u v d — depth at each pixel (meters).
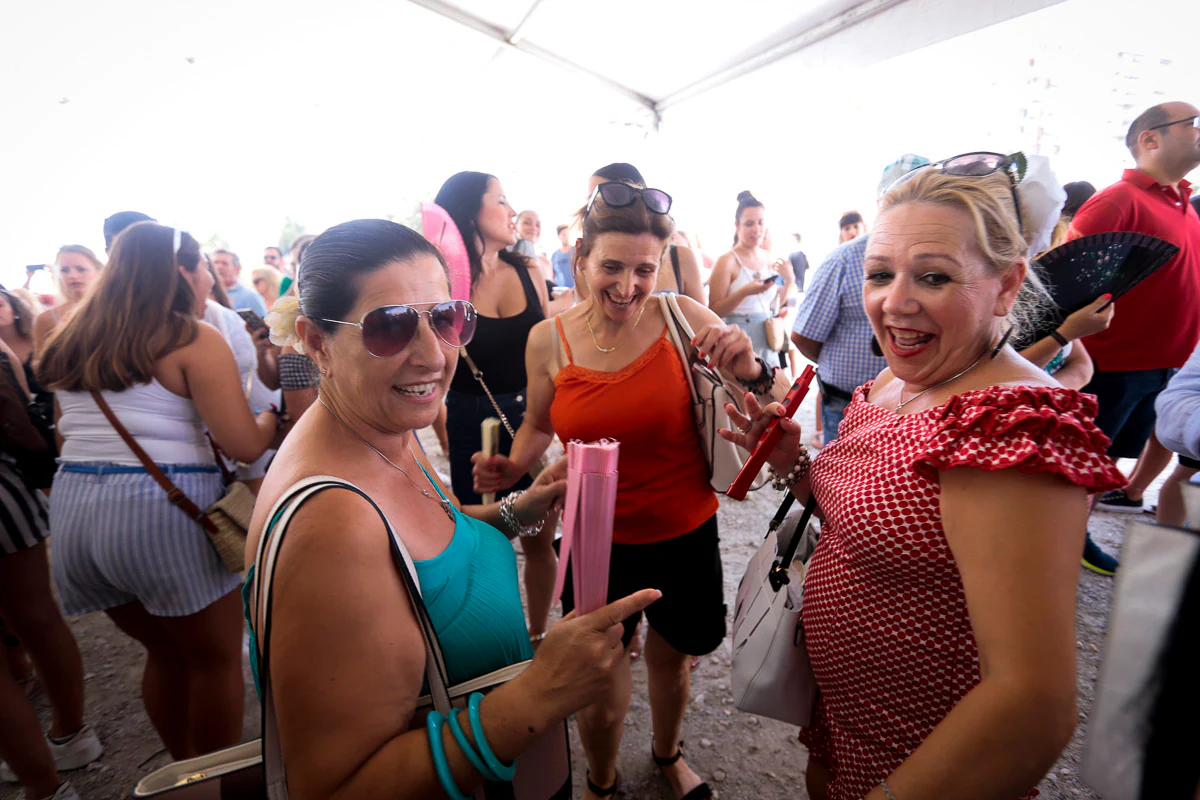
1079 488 0.69
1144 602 0.50
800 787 1.89
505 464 1.50
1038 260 1.74
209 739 1.75
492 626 0.91
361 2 5.92
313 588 0.65
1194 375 1.71
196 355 1.61
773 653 1.22
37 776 1.77
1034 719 0.62
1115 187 2.62
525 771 0.91
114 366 1.53
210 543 1.69
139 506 1.58
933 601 0.85
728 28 5.85
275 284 5.93
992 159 0.90
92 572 1.63
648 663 1.76
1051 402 0.72
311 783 0.64
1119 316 2.75
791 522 1.37
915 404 0.96
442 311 0.86
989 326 0.88
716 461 1.54
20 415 1.85
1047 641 0.64
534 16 6.07
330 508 0.69
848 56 5.23
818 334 2.56
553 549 2.32
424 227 1.17
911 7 4.52
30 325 2.85
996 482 0.70
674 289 2.52
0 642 1.73
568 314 1.71
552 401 1.74
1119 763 0.51
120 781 2.03
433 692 0.77
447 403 2.44
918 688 0.89
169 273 1.59
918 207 0.84
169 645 1.80
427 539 0.88
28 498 1.91
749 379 1.49
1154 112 2.51
